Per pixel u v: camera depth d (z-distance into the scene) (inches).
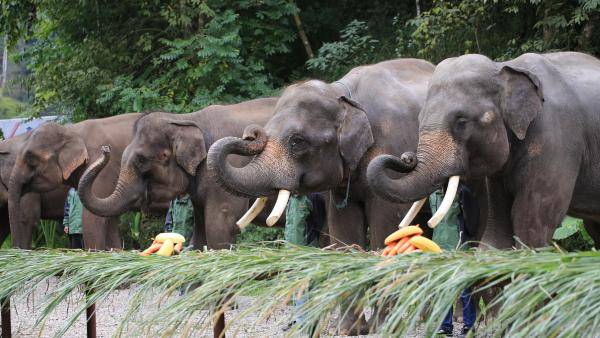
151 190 647.1
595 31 809.5
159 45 1112.2
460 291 225.5
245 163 625.3
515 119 409.7
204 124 655.8
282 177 467.8
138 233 979.9
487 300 331.0
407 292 231.8
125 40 1111.0
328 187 480.7
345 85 505.7
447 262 240.7
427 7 1039.6
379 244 489.4
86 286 335.3
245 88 1038.4
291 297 262.1
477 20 862.5
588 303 204.7
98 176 793.6
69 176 797.2
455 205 494.3
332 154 479.8
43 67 1134.4
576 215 456.4
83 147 802.8
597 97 434.9
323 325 247.1
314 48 1129.4
